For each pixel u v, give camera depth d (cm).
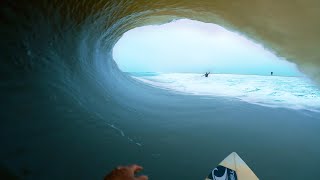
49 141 314
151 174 291
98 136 362
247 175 288
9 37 419
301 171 315
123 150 338
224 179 282
